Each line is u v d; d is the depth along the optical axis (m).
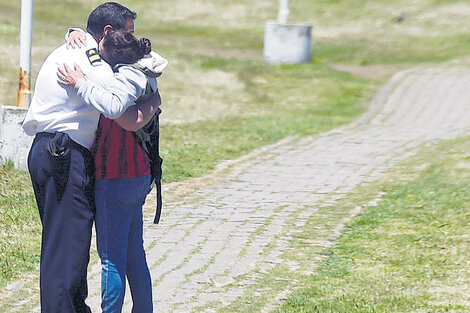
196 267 20.95
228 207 26.86
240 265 21.17
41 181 14.52
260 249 22.53
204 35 63.62
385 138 38.25
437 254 21.61
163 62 14.79
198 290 19.22
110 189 14.77
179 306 18.06
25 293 18.81
